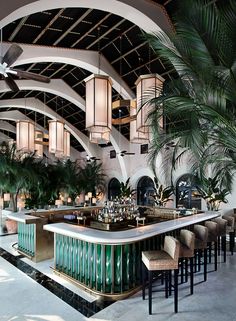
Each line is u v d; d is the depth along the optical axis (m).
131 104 4.90
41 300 3.51
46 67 8.53
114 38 7.00
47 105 12.38
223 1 3.27
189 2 2.83
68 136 8.66
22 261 5.21
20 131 7.45
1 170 7.91
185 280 4.19
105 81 4.37
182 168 9.81
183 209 6.41
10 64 4.75
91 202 13.33
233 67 2.71
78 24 6.29
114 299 3.54
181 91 3.14
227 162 3.75
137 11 4.95
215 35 2.74
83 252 3.94
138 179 13.09
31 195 8.23
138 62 7.93
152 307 3.34
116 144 12.71
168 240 3.43
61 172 10.28
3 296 3.62
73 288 3.91
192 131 2.92
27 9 4.23
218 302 3.47
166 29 5.25
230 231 5.60
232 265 5.10
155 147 3.38
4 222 9.05
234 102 2.87
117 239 3.38
